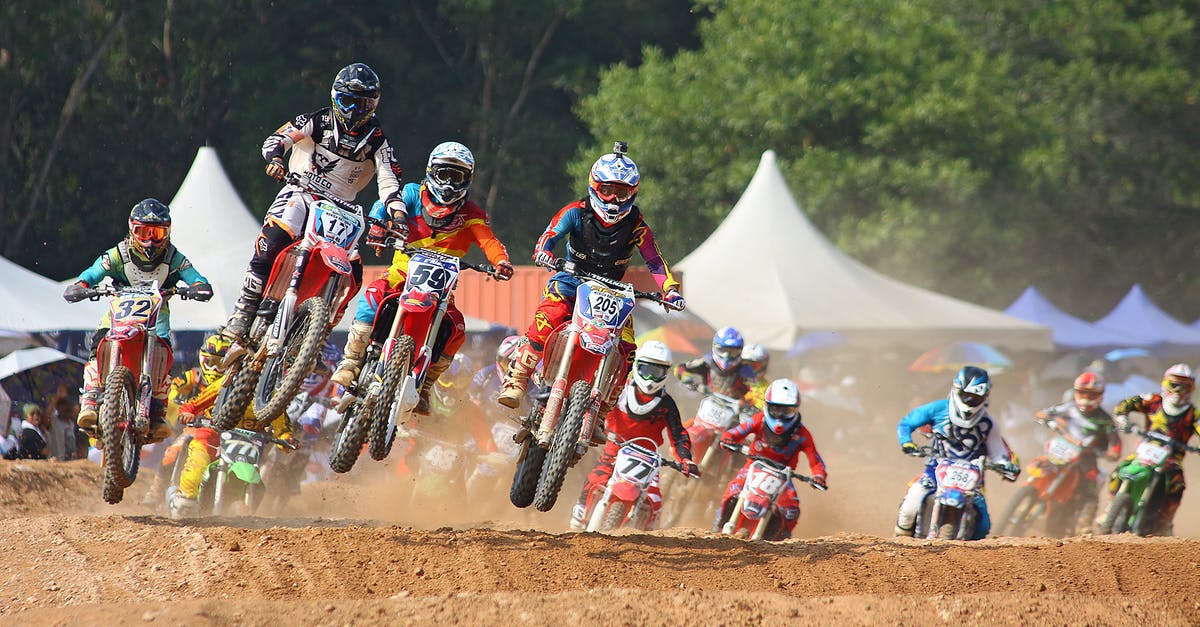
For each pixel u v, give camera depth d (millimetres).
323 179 27688
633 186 27062
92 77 132125
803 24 140250
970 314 83562
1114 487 45219
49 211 132500
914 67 139375
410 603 23391
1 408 55719
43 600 24031
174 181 139000
